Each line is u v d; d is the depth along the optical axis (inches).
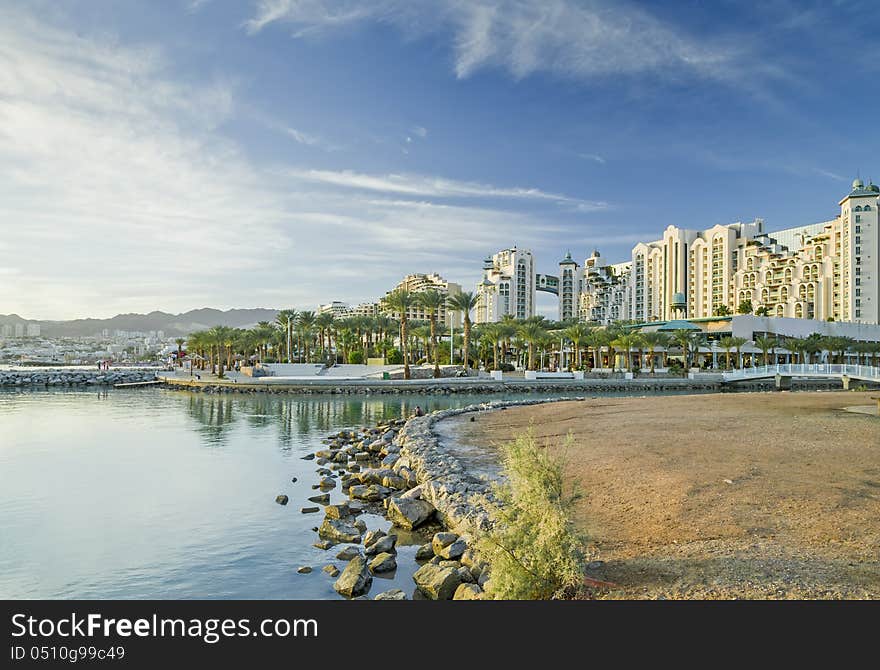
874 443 759.1
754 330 4813.0
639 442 852.0
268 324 5369.1
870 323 5536.4
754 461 650.8
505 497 358.9
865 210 5723.4
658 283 7701.8
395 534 601.6
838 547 354.3
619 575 331.9
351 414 1971.0
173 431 1507.1
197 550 556.7
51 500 758.5
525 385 3085.6
